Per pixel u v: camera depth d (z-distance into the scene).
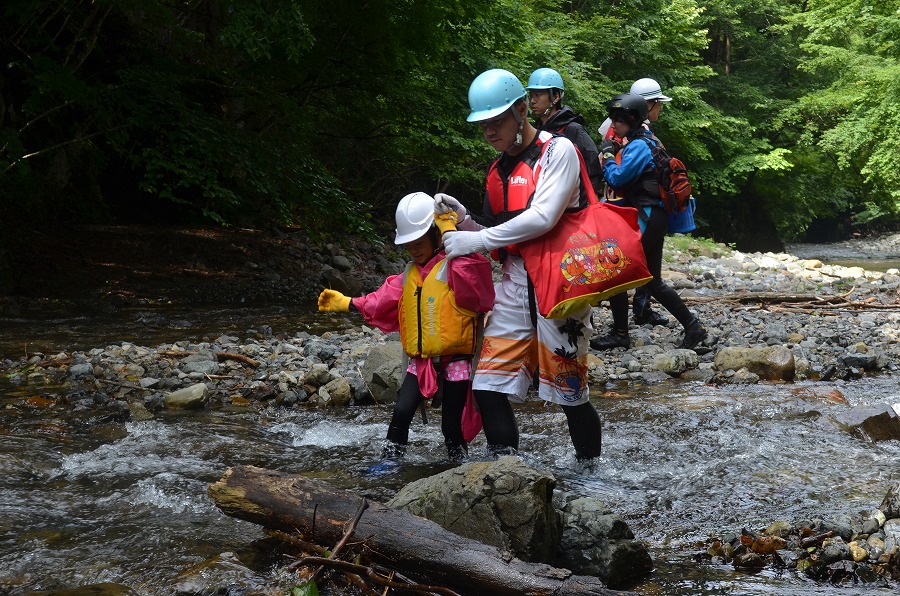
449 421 3.85
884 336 7.84
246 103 12.30
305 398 5.37
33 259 10.23
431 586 2.46
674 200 6.35
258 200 14.22
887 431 4.45
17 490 3.47
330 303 3.94
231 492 2.80
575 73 18.23
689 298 10.47
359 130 14.68
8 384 5.54
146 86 9.88
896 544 2.79
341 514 2.71
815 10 25.70
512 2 14.71
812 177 32.00
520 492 2.64
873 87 24.39
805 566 2.74
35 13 10.02
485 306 3.58
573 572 2.68
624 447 4.23
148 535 2.98
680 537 3.07
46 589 2.55
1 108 10.63
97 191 13.00
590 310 3.57
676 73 23.62
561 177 3.35
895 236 42.94
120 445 4.18
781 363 6.14
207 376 5.73
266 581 2.57
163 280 10.38
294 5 9.77
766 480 3.69
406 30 12.38
